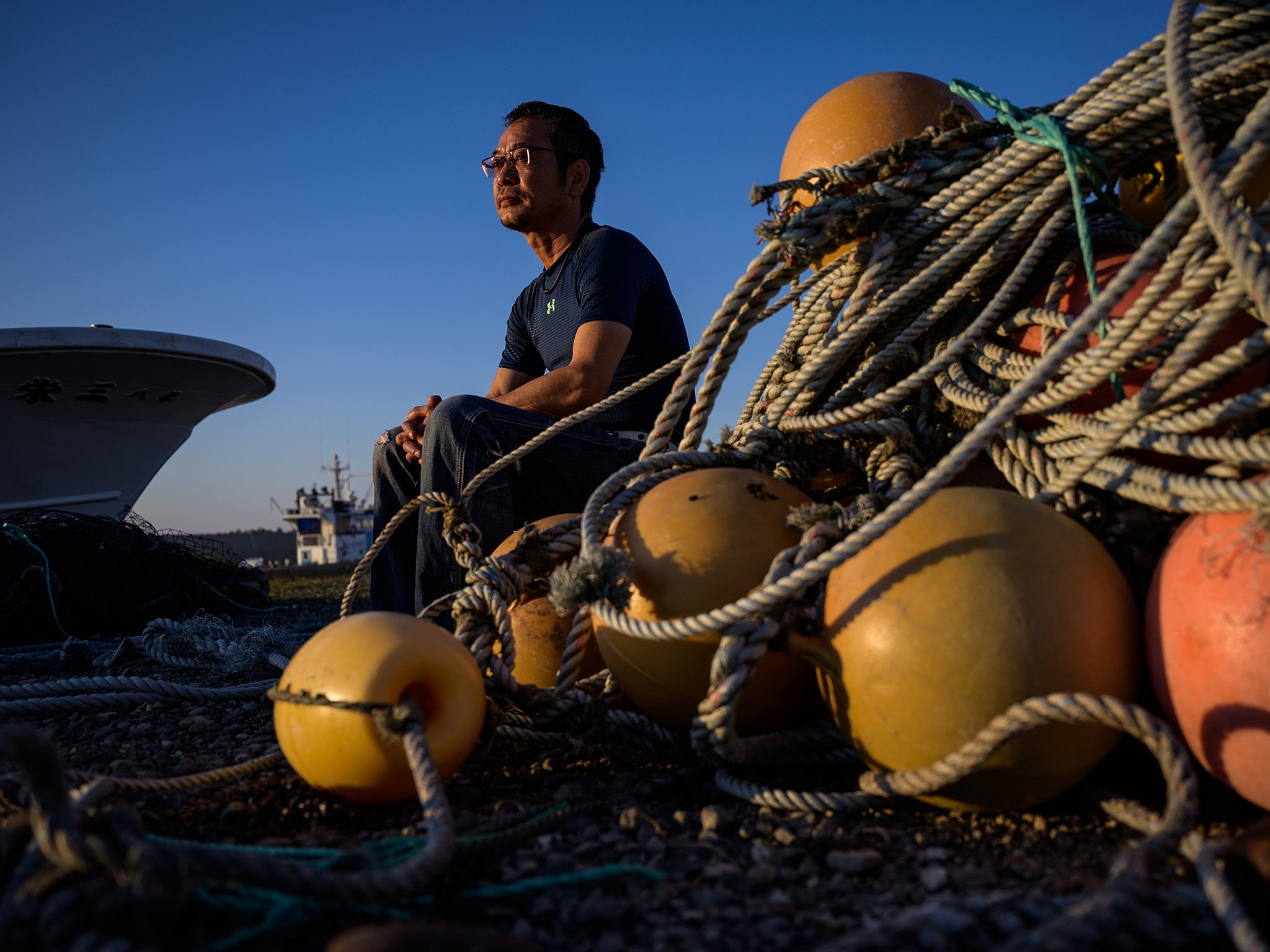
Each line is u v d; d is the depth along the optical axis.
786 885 1.45
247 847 1.49
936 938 1.13
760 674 1.88
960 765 1.51
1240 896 1.17
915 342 2.46
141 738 2.68
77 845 1.14
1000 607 1.55
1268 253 1.66
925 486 1.67
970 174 2.28
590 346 3.60
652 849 1.58
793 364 2.65
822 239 2.29
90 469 9.23
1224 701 1.44
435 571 3.29
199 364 9.34
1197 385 1.77
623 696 2.36
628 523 2.10
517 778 2.07
